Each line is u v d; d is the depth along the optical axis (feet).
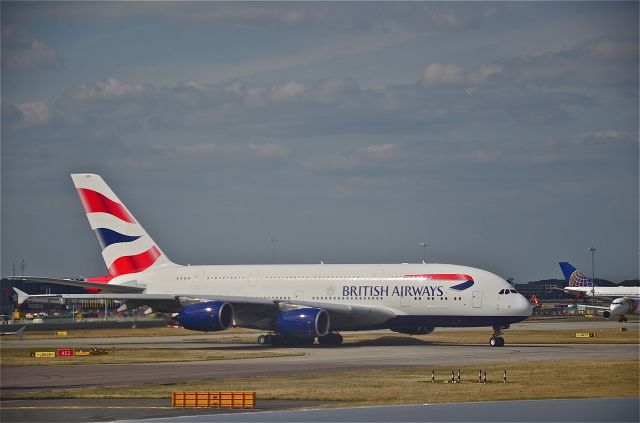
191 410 506.48
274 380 645.92
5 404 535.19
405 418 472.44
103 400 550.77
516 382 620.90
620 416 477.77
